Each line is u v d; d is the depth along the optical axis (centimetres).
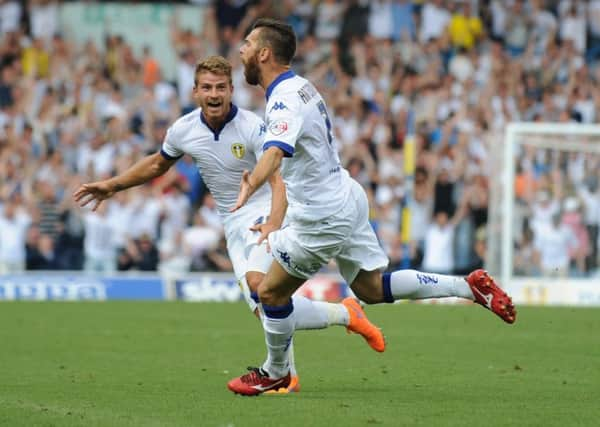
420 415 2186
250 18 7975
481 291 2575
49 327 4112
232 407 2302
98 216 6575
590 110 7944
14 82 7412
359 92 7606
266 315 2470
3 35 7631
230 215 2923
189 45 7775
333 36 7969
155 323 4284
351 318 2672
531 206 6203
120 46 7644
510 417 2162
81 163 7025
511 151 5891
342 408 2283
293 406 2314
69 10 7900
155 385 2684
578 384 2705
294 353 3388
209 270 6606
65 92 7369
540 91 7925
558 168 6178
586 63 8144
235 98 7588
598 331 4012
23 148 7025
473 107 7600
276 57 2370
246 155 2825
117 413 2220
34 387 2644
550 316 4588
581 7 8181
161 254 6612
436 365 3097
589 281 5678
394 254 6788
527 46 8081
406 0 7988
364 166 7194
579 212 6169
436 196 6950
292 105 2303
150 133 7256
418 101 7538
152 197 6650
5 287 5753
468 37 7981
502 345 3584
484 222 6875
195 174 6819
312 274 2483
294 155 2378
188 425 2064
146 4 7950
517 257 6194
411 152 6312
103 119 7219
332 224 2412
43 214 6669
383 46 7831
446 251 6719
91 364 3109
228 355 3331
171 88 7569
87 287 5784
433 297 2622
